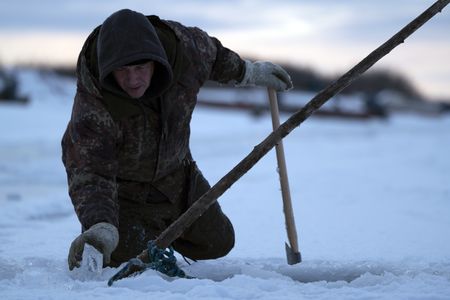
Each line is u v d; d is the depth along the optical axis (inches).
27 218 374.3
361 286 186.2
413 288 176.2
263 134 1227.9
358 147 1027.9
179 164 213.9
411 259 246.8
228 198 447.5
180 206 217.3
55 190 519.5
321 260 232.1
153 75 193.9
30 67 2554.1
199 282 176.7
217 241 222.2
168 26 201.2
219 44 215.8
